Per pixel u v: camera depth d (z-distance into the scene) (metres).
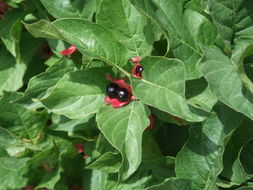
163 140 0.32
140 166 0.31
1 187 0.38
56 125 0.34
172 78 0.23
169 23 0.25
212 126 0.26
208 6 0.24
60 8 0.29
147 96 0.23
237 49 0.23
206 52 0.22
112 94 0.26
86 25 0.25
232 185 0.27
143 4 0.24
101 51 0.26
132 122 0.25
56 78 0.30
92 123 0.32
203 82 0.24
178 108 0.23
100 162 0.28
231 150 0.26
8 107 0.34
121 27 0.26
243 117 0.25
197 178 0.26
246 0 0.24
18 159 0.35
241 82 0.22
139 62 0.23
